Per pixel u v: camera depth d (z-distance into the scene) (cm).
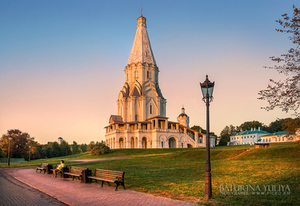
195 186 1630
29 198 1466
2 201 1388
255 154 3306
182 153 4412
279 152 3141
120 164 3634
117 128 9150
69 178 2262
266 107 1725
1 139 10094
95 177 1833
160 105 10025
